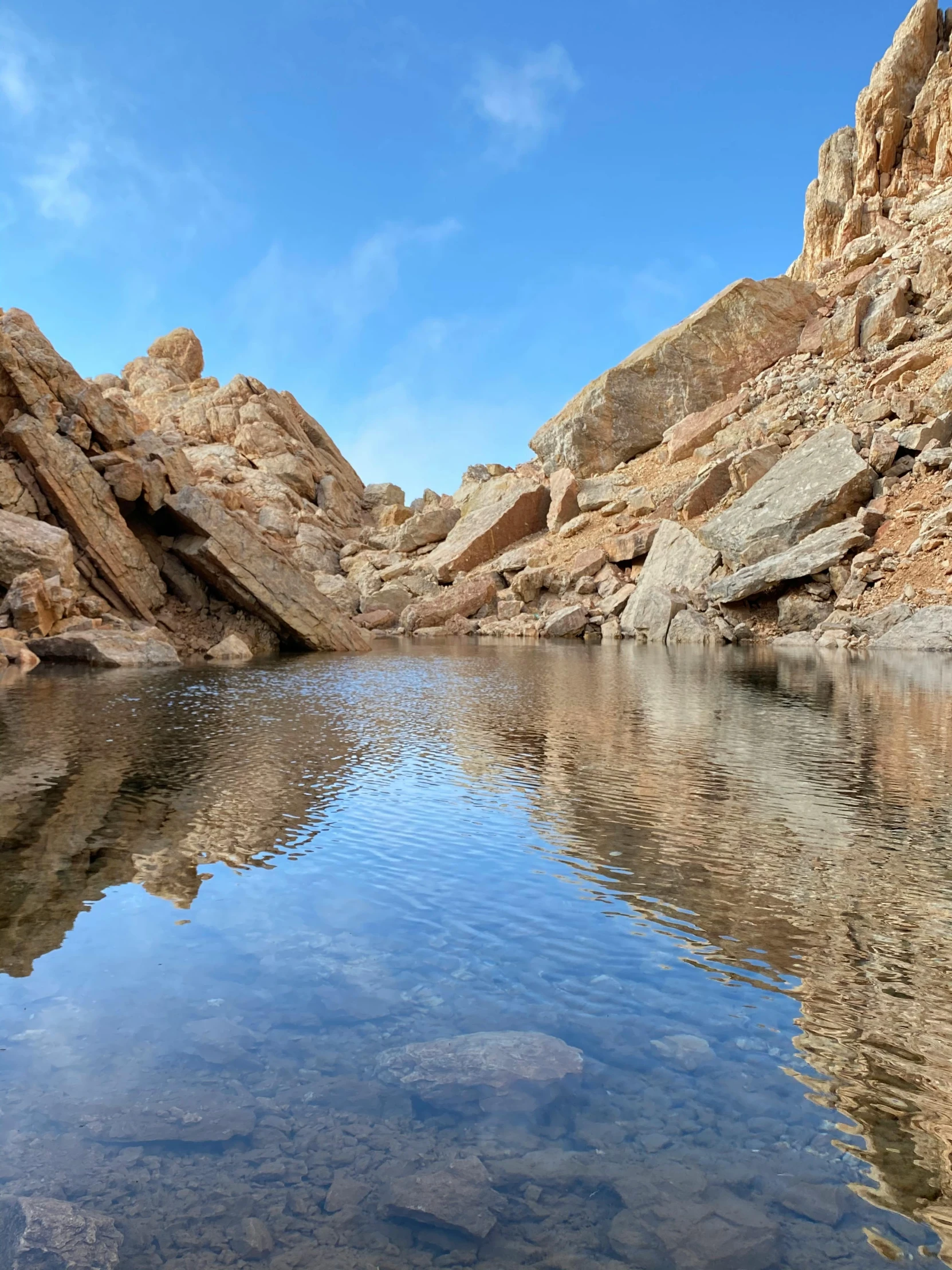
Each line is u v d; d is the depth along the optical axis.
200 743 10.34
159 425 61.16
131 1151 2.64
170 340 71.38
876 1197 2.45
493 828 6.56
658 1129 2.77
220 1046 3.28
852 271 45.44
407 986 3.81
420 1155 2.64
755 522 31.11
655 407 46.12
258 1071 3.11
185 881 5.28
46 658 22.16
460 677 19.00
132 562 26.80
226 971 3.96
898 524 27.42
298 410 65.94
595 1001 3.68
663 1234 2.28
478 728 11.61
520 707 13.84
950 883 5.27
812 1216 2.36
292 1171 2.55
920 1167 2.59
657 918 4.68
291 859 5.78
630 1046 3.30
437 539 53.66
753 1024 3.49
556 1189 2.48
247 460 59.06
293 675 19.67
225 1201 2.42
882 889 5.16
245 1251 2.21
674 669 20.30
